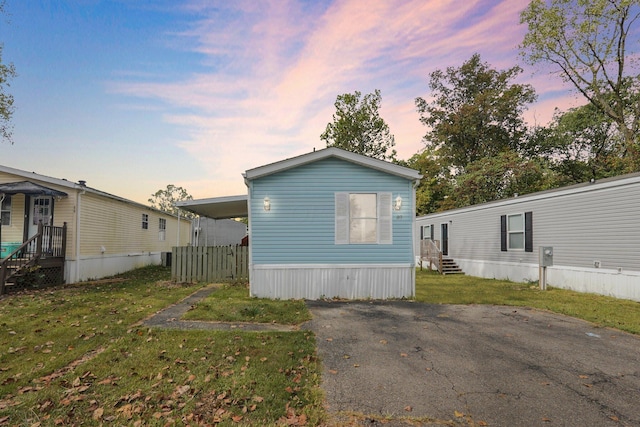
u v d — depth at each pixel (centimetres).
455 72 2878
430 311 704
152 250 1908
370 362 413
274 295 849
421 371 388
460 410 302
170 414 289
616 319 630
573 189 996
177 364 396
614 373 387
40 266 1026
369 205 948
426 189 3162
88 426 272
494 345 481
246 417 286
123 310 684
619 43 1800
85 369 380
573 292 967
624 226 852
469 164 2528
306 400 316
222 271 1150
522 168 2155
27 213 1166
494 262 1355
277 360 411
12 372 373
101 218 1333
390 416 290
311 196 868
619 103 1898
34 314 648
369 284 862
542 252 1017
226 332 524
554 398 325
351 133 2730
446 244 1744
